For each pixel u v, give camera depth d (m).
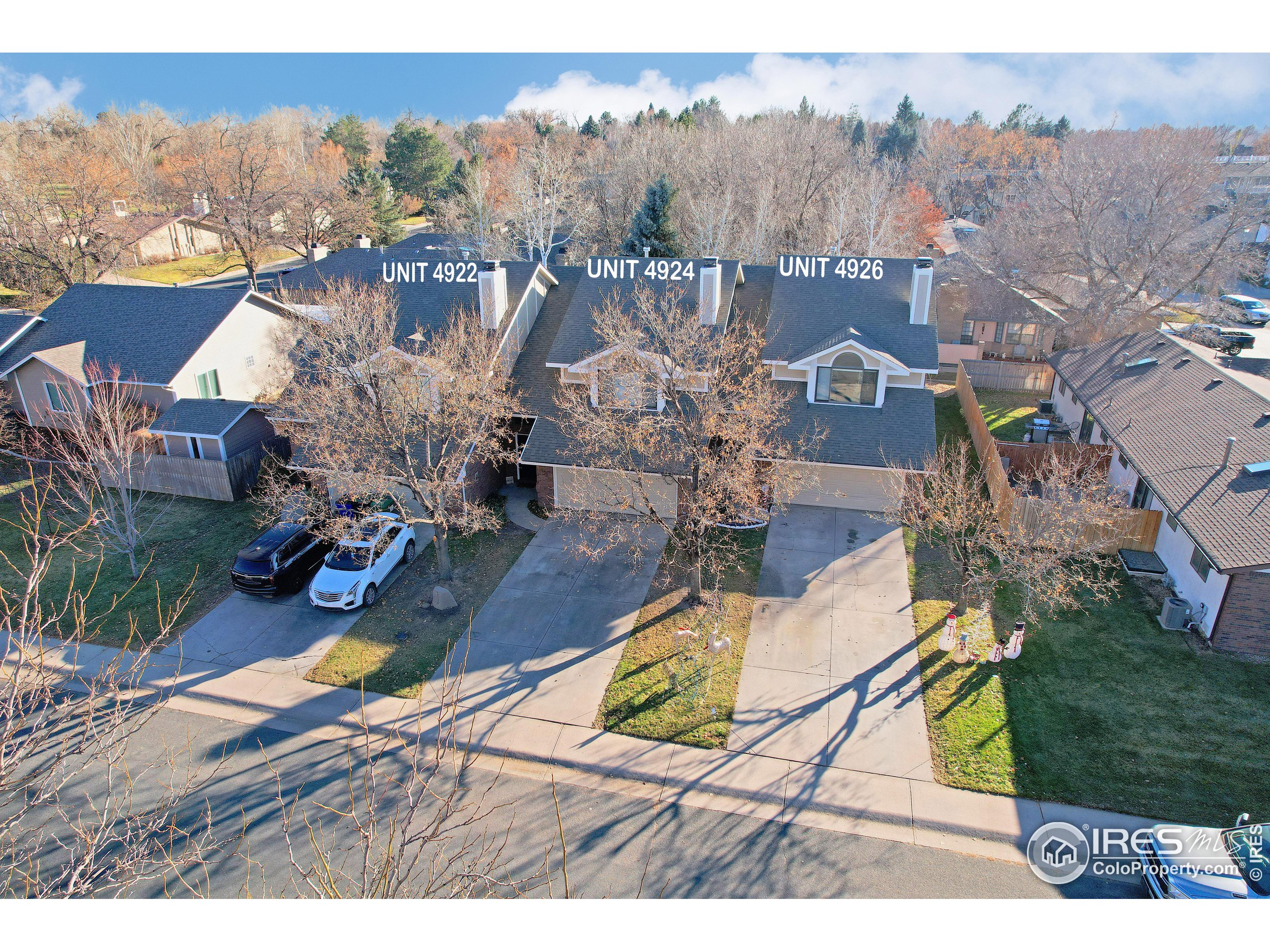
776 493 22.42
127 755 14.55
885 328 24.98
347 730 15.40
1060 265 37.53
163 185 75.31
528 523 23.77
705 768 14.30
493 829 12.98
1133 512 20.47
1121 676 16.30
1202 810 12.95
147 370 28.44
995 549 17.02
